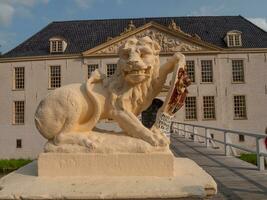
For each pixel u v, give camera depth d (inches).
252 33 1555.1
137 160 109.9
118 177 107.8
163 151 112.0
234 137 1419.8
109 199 97.8
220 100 1451.8
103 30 1633.9
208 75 1472.7
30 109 1482.5
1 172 1267.2
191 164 132.6
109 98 117.6
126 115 116.2
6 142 1471.5
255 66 1465.3
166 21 1662.2
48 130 115.0
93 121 117.2
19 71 1513.3
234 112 1448.1
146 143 112.5
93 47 1525.6
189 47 1478.8
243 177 320.5
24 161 1354.6
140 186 100.9
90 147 110.7
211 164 407.8
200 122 1437.0
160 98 986.1
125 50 116.4
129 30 1480.1
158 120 117.7
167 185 101.5
